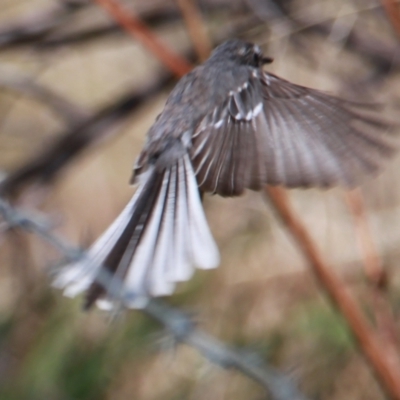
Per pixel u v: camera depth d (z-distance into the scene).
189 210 5.89
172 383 11.44
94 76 14.01
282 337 11.55
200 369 11.40
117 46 13.81
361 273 11.55
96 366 11.23
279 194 8.60
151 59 13.70
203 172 6.11
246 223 12.37
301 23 11.61
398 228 12.02
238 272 12.16
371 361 8.41
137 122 14.18
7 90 12.98
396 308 11.09
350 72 12.91
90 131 12.28
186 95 6.64
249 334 11.70
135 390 11.37
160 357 11.34
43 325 11.50
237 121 6.25
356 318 8.44
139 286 5.52
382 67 12.11
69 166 12.48
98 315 11.34
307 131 5.96
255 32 12.53
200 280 11.81
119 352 11.29
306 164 5.79
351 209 9.81
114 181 14.19
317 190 12.27
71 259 5.73
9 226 5.97
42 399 11.18
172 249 5.64
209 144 6.25
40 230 5.98
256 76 6.57
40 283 11.71
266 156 5.93
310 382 11.42
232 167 6.01
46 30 12.12
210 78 6.65
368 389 11.42
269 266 12.23
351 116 5.95
